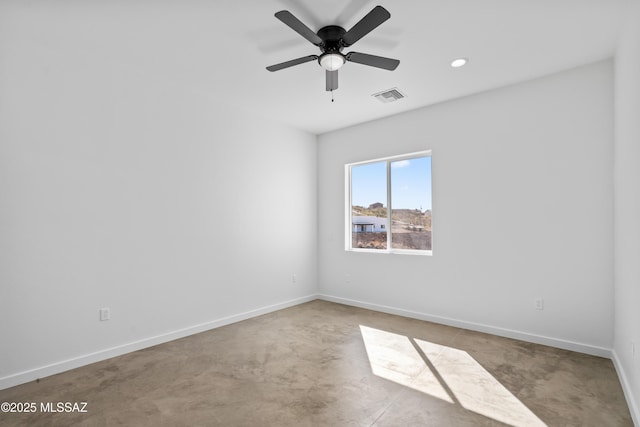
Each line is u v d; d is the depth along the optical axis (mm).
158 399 2199
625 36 2256
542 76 3152
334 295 4898
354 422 1944
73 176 2697
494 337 3336
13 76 2414
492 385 2375
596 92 2887
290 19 1940
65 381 2449
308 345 3160
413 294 4055
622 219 2420
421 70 3033
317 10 2186
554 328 3082
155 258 3211
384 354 2936
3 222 2371
